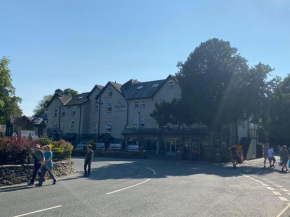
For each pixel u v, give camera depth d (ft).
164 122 119.44
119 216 24.98
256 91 100.73
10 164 46.24
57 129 187.11
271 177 57.98
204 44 112.78
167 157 124.16
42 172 43.65
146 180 50.19
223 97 103.71
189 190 39.47
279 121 185.16
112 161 98.78
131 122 156.46
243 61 107.55
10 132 153.38
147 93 154.51
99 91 176.35
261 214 26.45
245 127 142.10
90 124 176.14
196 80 110.01
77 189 39.83
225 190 40.11
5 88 70.03
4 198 33.01
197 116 106.22
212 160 104.99
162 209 27.73
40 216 24.76
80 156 127.85
